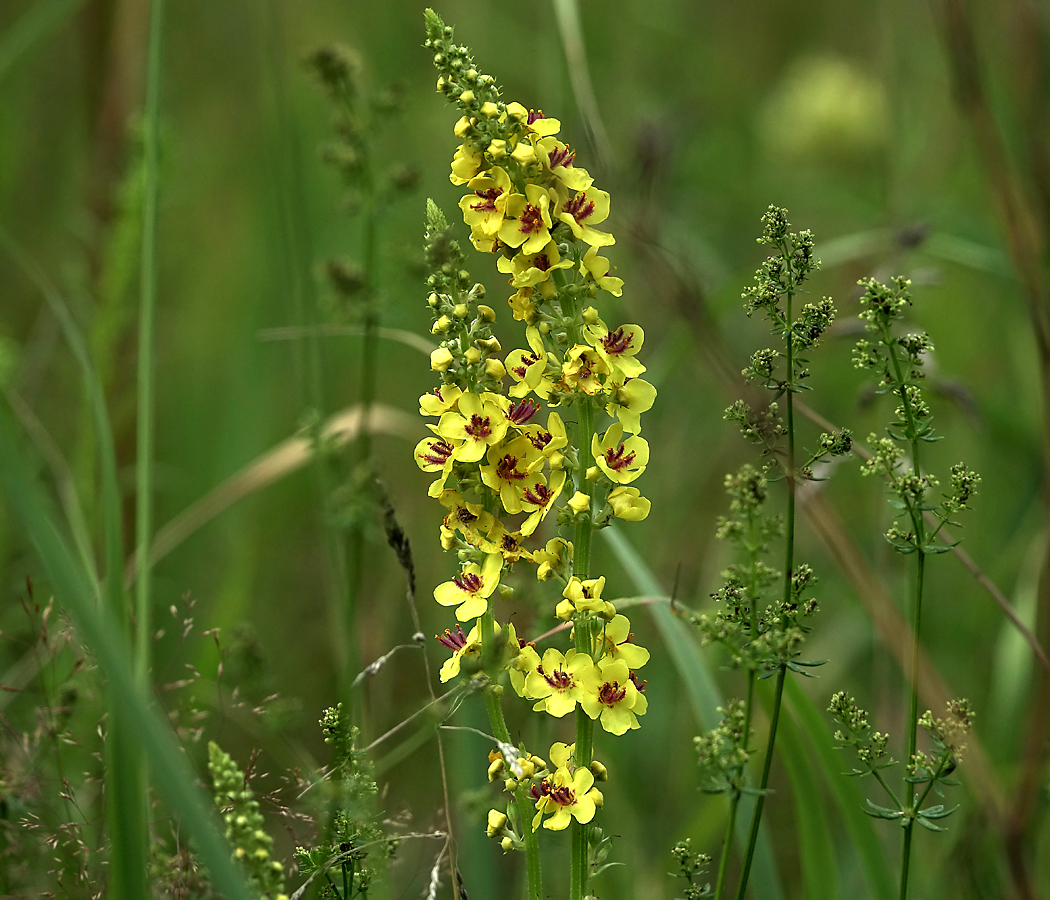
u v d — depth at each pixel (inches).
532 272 84.0
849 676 207.0
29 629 181.5
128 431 215.8
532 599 151.3
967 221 236.8
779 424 94.6
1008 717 163.6
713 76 336.2
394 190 169.8
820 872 124.5
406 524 220.2
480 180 84.3
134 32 235.5
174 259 290.2
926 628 197.9
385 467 225.0
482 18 297.6
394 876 148.4
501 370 84.7
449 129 275.6
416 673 203.6
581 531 85.6
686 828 161.3
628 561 138.7
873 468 96.7
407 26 315.3
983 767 129.6
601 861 90.7
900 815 97.6
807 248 93.4
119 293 197.6
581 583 83.0
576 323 85.4
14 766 121.0
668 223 230.7
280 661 204.7
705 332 166.2
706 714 131.7
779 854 181.3
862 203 266.8
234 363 250.5
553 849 156.6
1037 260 158.4
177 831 105.6
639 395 85.7
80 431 201.2
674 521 219.1
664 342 222.2
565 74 218.5
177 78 301.6
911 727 98.1
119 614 94.9
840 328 146.7
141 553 110.1
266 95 264.1
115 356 203.8
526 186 84.1
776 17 368.5
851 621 200.2
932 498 204.7
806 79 318.7
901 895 97.7
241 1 293.1
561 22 172.2
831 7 359.6
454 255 87.0
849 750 168.9
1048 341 154.9
